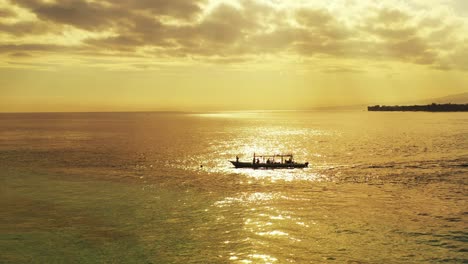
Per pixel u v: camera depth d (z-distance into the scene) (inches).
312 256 1209.4
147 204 1804.9
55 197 1942.7
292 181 2342.5
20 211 1695.4
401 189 2089.1
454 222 1518.2
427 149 3924.7
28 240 1352.1
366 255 1216.2
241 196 1953.7
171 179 2412.6
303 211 1675.7
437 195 1945.1
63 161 3218.5
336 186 2186.3
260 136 6082.7
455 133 6067.9
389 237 1362.0
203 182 2317.9
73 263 1173.7
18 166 2950.3
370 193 2004.2
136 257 1213.7
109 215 1631.4
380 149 4010.8
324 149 4101.9
